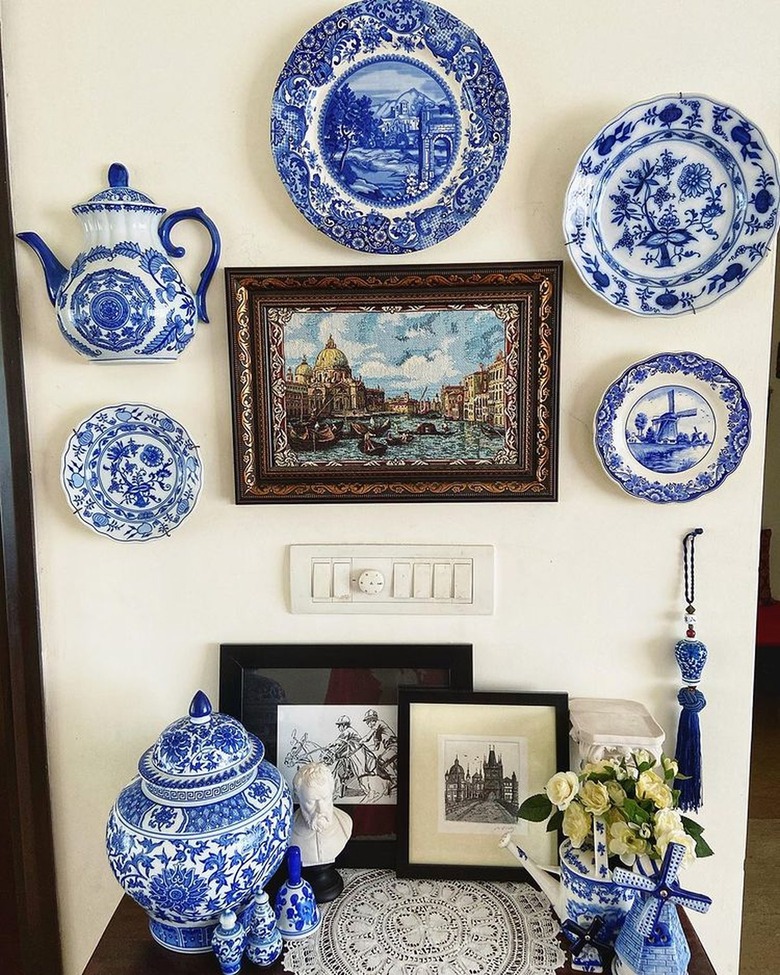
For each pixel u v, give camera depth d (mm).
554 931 1048
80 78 1097
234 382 1121
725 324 1120
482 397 1128
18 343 1148
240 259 1129
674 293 1100
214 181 1113
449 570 1182
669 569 1180
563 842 1059
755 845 2430
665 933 920
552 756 1164
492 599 1190
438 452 1145
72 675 1237
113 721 1246
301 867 1083
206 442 1172
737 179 1067
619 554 1180
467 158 1069
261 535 1193
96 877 1284
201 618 1218
